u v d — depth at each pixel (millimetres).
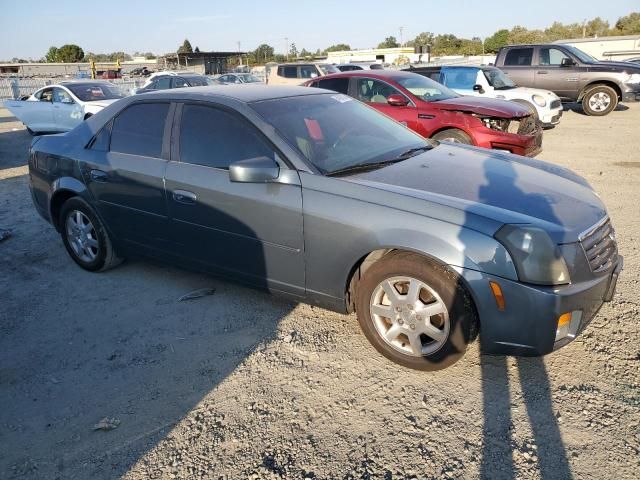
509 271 2723
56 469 2531
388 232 2971
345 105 4277
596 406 2775
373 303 3184
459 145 4309
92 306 4160
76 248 4840
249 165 3271
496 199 3043
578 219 2945
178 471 2482
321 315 3859
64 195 4832
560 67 14867
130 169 4133
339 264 3207
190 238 3908
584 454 2463
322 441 2627
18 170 9773
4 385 3193
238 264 3707
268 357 3355
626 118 14297
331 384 3066
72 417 2889
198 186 3725
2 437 2756
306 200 3252
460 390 2957
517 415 2738
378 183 3189
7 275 4844
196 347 3516
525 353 2828
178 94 4066
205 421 2805
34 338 3719
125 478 2457
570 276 2770
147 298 4254
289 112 3768
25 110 14016
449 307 2893
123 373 3266
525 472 2379
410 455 2510
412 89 8430
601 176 7773
